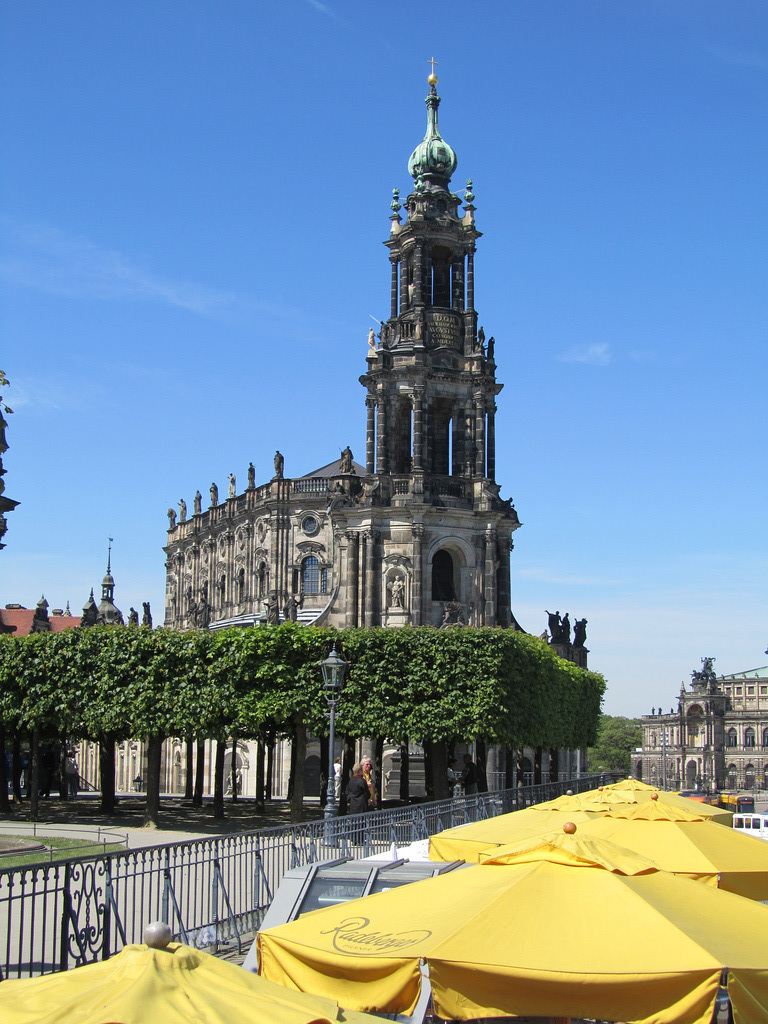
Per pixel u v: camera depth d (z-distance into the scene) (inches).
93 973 418.6
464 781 2677.2
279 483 4906.5
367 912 645.9
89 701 2625.5
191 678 2610.7
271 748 3494.1
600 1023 808.3
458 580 3747.5
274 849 1291.8
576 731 3695.9
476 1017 554.6
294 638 2691.9
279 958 604.1
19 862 1609.3
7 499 2920.8
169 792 4682.6
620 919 584.4
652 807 1094.4
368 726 2694.4
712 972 527.8
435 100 4101.9
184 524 6013.8
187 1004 399.5
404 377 3791.8
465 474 3831.2
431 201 3961.6
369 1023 442.0
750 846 1014.4
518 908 597.3
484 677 2746.1
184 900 1266.0
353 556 3683.6
